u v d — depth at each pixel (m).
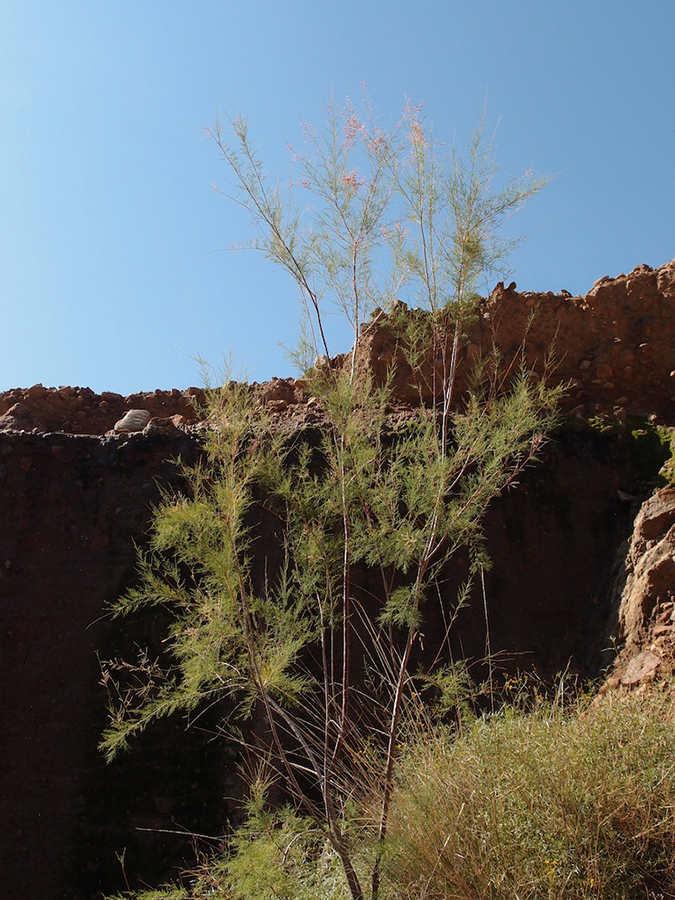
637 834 3.73
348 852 4.12
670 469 7.87
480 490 4.42
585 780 3.93
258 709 6.77
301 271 4.84
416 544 4.38
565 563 7.72
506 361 8.83
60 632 7.59
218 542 4.34
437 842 3.96
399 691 4.23
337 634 7.04
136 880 6.30
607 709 4.56
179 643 4.55
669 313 9.06
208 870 4.86
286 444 7.87
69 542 8.07
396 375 8.80
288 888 3.88
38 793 6.77
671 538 6.81
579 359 9.10
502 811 3.93
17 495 8.29
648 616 6.48
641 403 8.75
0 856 6.49
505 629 7.34
